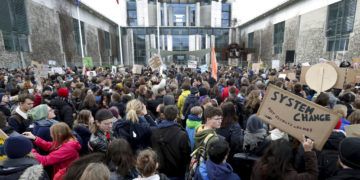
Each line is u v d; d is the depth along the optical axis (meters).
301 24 24.75
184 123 5.10
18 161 2.03
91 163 1.66
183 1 48.19
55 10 22.75
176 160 2.91
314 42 22.50
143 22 45.00
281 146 1.95
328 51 20.78
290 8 27.06
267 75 12.60
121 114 5.00
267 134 3.18
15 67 16.78
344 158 1.67
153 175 2.00
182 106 5.62
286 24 27.92
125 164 2.09
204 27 45.44
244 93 5.82
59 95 4.99
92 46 32.62
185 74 12.88
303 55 24.36
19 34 17.52
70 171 1.76
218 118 2.79
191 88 5.96
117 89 6.50
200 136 2.74
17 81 8.69
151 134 3.15
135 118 3.17
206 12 47.28
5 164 2.00
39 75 9.26
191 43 45.38
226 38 46.53
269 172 1.87
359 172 1.61
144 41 44.75
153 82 8.32
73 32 26.17
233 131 3.33
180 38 45.47
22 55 17.64
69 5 25.52
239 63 36.12
